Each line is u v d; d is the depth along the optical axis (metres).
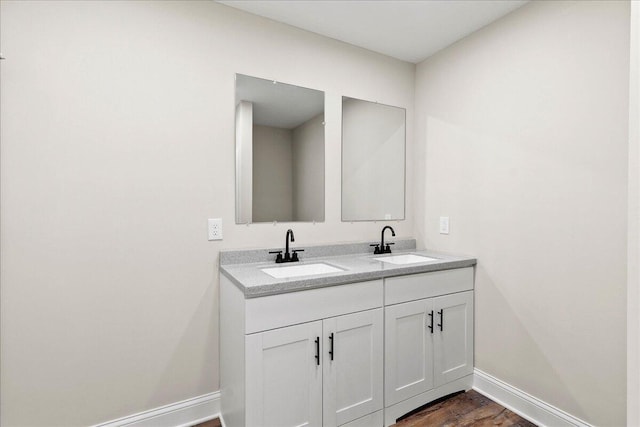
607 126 1.56
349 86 2.41
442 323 2.07
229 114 1.98
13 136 1.49
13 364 1.50
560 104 1.74
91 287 1.64
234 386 1.63
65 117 1.58
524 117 1.91
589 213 1.62
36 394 1.54
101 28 1.65
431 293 2.02
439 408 2.00
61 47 1.57
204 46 1.91
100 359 1.67
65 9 1.58
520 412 1.93
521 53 1.93
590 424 1.62
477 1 1.90
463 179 2.29
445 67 2.44
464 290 2.17
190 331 1.88
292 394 1.56
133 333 1.74
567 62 1.71
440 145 2.47
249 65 2.04
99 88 1.65
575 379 1.68
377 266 1.94
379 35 2.29
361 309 1.75
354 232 2.45
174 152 1.83
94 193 1.64
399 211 2.65
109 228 1.68
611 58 1.55
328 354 1.66
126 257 1.72
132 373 1.74
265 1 1.92
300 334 1.57
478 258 2.19
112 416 1.70
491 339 2.11
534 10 1.87
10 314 1.49
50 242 1.56
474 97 2.21
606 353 1.57
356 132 2.45
